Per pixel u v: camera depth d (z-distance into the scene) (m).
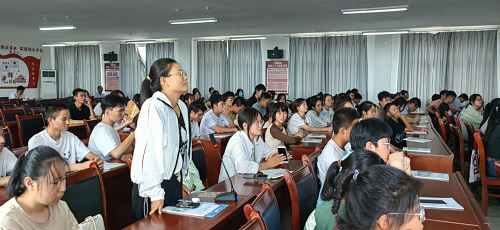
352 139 1.73
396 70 9.34
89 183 1.69
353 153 1.22
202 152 2.61
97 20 7.91
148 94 1.68
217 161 3.75
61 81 12.47
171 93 1.58
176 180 1.64
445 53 8.87
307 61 9.95
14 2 6.19
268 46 10.35
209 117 4.42
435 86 9.01
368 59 9.55
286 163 2.48
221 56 10.65
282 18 7.63
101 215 1.69
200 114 4.15
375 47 9.40
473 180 3.37
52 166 1.18
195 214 1.45
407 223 0.77
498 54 8.59
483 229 1.36
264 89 6.71
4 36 10.81
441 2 6.12
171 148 1.56
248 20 7.88
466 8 6.59
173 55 11.12
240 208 1.57
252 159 2.53
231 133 4.30
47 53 12.62
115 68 11.92
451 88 8.88
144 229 1.32
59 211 1.30
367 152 1.20
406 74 9.15
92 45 12.06
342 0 5.98
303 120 4.27
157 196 1.49
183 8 6.64
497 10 6.76
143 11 6.92
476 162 3.34
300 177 1.71
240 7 6.54
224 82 10.65
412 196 0.77
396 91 9.39
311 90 9.94
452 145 4.60
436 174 2.22
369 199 0.78
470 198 1.73
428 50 9.01
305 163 1.91
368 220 0.78
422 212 0.91
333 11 6.89
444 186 1.96
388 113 3.73
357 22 8.13
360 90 9.53
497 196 3.05
